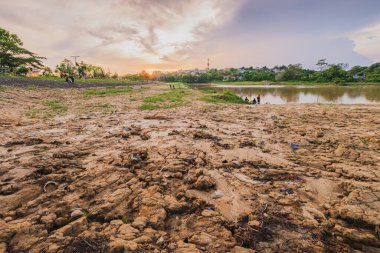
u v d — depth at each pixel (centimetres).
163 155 545
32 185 371
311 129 906
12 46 5688
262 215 308
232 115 1311
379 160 524
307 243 253
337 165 489
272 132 850
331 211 310
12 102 1386
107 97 2219
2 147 582
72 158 510
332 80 10144
